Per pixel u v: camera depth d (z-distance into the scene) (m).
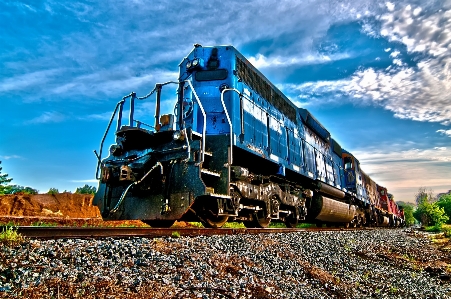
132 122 7.54
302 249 6.62
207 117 8.28
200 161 6.57
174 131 6.93
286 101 12.44
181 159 6.82
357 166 21.73
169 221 8.62
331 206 15.00
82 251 3.59
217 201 7.12
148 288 2.91
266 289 3.74
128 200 7.35
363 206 23.31
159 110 7.37
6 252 3.17
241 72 9.12
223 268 4.05
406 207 79.88
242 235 6.43
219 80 8.55
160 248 4.25
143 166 7.03
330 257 6.77
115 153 7.92
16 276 2.67
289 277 4.62
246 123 8.77
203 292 3.12
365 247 9.48
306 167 13.00
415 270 8.27
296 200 11.62
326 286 4.80
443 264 9.88
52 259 3.23
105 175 7.13
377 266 7.46
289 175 12.45
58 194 19.53
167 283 3.11
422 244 15.20
